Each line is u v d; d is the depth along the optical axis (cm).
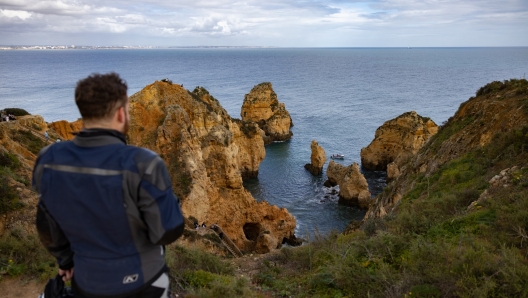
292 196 5062
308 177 5800
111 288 291
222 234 2936
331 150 7069
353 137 7956
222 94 14850
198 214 2930
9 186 1334
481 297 629
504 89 2658
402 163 5441
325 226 4169
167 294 333
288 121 7988
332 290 851
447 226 1095
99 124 302
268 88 8075
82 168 284
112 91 297
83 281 297
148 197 282
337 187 5291
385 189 3080
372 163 5953
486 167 1791
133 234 293
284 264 1195
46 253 923
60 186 286
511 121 2041
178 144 3181
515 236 893
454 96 13725
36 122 2822
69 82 17575
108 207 278
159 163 296
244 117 8312
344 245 1116
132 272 295
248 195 3956
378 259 918
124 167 282
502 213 1006
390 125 5722
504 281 666
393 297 730
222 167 3953
